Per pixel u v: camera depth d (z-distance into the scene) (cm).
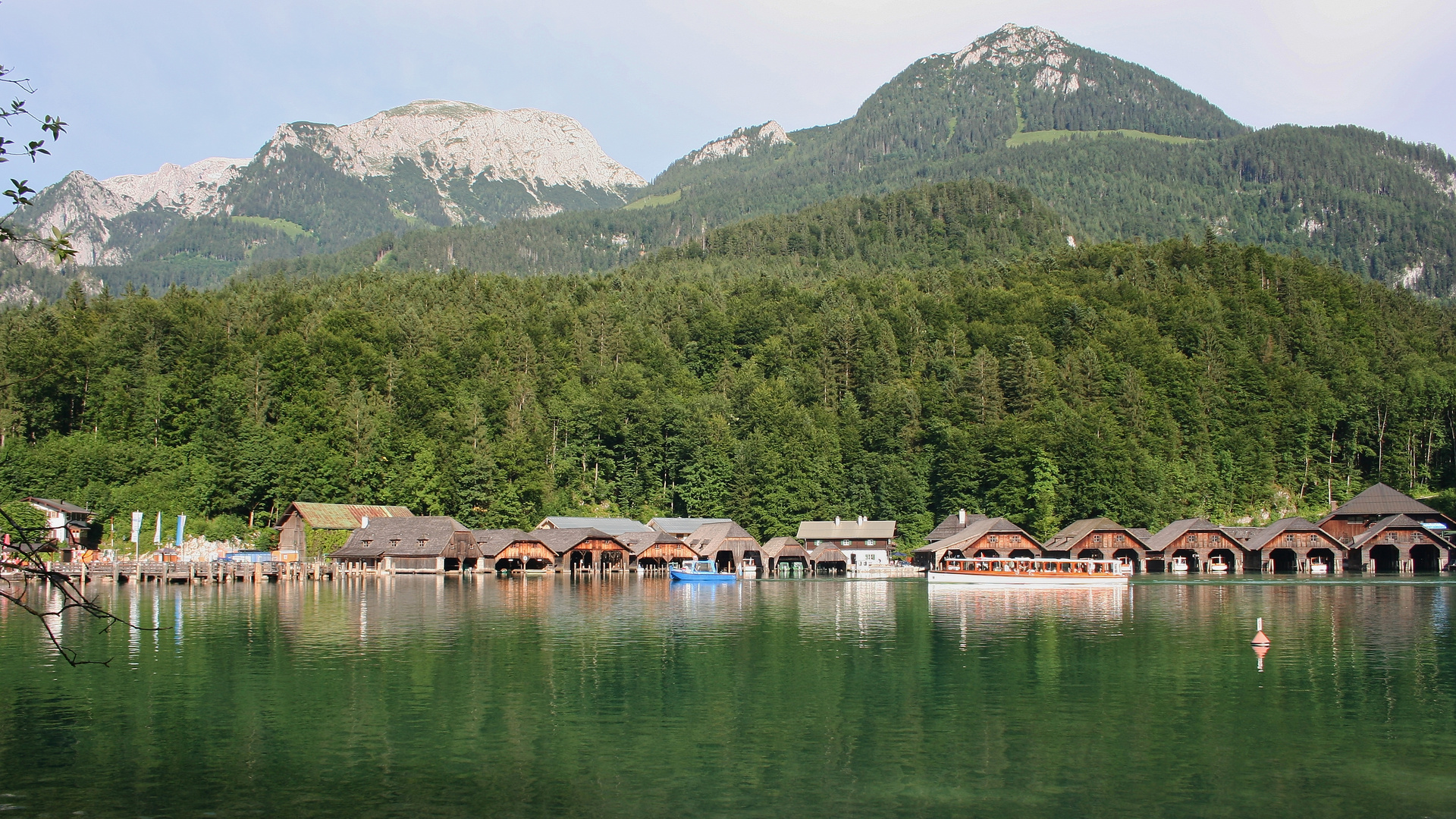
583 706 4869
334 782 3706
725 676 5641
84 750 4106
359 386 18812
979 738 4291
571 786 3669
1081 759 3981
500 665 5953
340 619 8262
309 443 16050
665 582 13825
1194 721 4572
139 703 4916
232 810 3419
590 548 15188
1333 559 15688
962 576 13462
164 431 16762
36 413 16612
